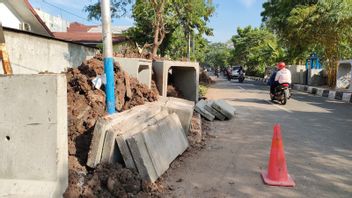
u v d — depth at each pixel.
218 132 7.53
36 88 3.28
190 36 26.06
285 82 12.82
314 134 7.38
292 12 19.97
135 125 4.53
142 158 3.99
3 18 17.25
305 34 21.02
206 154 5.68
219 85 26.83
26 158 3.39
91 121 4.59
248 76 51.28
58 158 3.35
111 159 4.00
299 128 8.05
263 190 4.18
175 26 22.03
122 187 3.73
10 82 3.32
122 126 4.28
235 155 5.67
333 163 5.30
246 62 56.69
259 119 9.30
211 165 5.09
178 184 4.29
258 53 49.41
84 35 30.64
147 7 17.78
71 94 5.00
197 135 6.66
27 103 3.32
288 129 7.92
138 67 7.41
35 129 3.34
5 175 3.45
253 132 7.56
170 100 7.35
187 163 5.15
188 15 20.58
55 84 3.26
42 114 3.31
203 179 4.50
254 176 4.66
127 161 4.03
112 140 3.98
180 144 5.36
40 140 3.34
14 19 18.09
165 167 4.51
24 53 9.38
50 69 10.91
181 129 5.74
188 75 10.67
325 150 6.06
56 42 11.30
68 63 12.28
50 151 3.33
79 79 5.09
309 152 5.92
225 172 4.80
